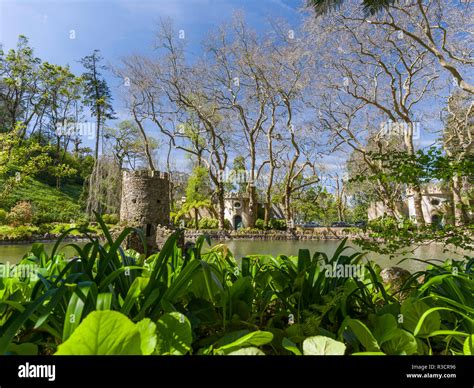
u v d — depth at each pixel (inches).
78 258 51.3
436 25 597.9
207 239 57.8
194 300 49.8
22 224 903.7
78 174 1651.1
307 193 1545.3
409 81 742.5
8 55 1210.6
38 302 33.3
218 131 1211.9
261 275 61.8
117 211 1129.4
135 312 43.3
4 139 922.7
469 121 807.1
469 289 49.5
